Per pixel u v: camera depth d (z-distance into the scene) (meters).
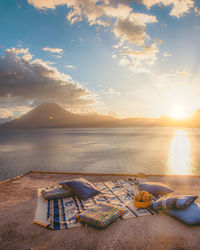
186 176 5.90
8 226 3.13
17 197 4.39
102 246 2.56
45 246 2.59
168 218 3.27
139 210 3.57
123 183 5.28
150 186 4.55
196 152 40.06
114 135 107.69
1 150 48.62
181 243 2.59
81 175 6.32
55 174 6.47
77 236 2.81
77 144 61.53
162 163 29.17
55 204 3.94
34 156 38.28
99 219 3.04
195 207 3.25
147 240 2.67
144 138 81.62
